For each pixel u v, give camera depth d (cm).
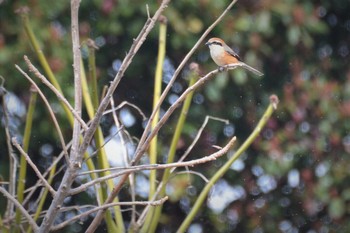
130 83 1536
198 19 1428
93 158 1324
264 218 1523
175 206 1528
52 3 1403
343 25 1628
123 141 843
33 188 835
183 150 1487
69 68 1373
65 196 653
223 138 1521
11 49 1350
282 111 1497
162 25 949
